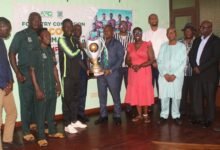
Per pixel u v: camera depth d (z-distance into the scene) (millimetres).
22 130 4594
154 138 4363
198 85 4879
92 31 6074
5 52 3857
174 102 5078
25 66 4234
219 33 6262
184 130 4719
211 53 4688
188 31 5234
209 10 6355
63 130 4938
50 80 4215
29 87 4277
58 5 5641
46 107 4289
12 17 5195
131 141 4266
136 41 5098
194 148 4027
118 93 5211
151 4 6883
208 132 4590
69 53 4555
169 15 7066
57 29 5660
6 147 4102
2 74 3770
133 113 5930
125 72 5730
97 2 6113
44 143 4145
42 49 4156
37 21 4305
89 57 5148
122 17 6488
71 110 4820
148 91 5125
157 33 5652
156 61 5387
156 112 5973
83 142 4273
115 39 5125
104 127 5023
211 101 4816
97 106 6242
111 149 3969
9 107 4043
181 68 4941
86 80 5391
